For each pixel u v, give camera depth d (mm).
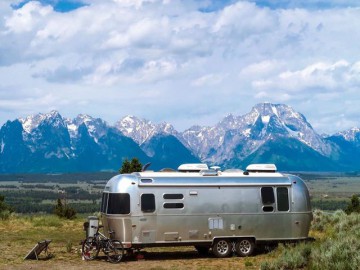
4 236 24188
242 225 19250
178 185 18750
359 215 25125
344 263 14555
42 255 19281
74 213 36844
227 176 19406
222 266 17219
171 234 18531
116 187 18375
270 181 19719
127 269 16609
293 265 16062
